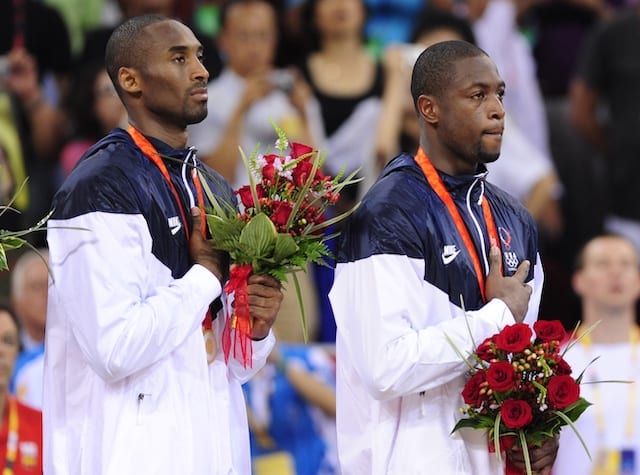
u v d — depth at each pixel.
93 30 32.06
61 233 17.14
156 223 17.23
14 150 28.83
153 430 17.02
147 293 17.06
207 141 28.70
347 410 18.23
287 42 31.75
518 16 37.56
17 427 22.23
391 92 29.52
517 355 17.25
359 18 30.17
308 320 28.12
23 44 32.06
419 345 17.25
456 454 17.67
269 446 24.84
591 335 24.98
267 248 17.19
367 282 17.53
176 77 17.47
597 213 34.31
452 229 17.83
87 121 29.45
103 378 16.88
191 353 17.28
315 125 29.50
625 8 38.44
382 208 17.69
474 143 17.77
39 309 24.77
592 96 34.62
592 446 24.22
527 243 18.64
